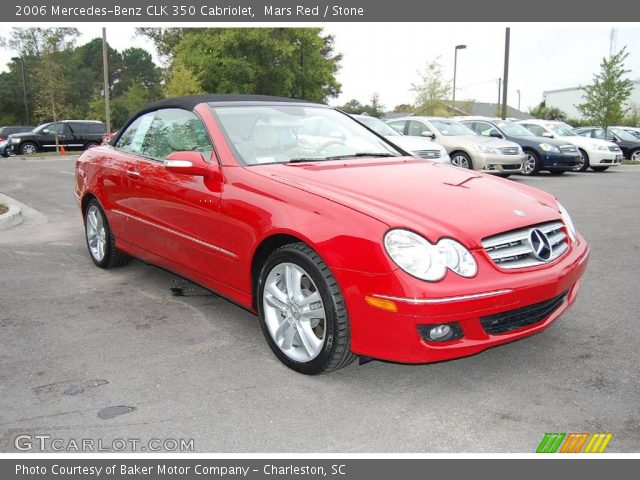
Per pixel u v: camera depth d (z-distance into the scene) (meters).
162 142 4.53
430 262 2.85
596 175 15.01
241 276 3.63
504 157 12.68
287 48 29.23
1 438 2.70
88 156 5.51
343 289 2.98
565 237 3.46
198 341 3.79
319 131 4.42
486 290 2.87
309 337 3.25
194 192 3.92
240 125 4.11
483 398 3.03
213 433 2.73
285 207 3.30
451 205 3.24
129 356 3.55
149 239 4.57
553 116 59.16
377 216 2.99
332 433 2.72
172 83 28.08
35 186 11.98
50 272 5.36
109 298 4.64
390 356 2.94
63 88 29.41
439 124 13.83
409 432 2.73
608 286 4.88
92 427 2.78
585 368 3.35
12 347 3.68
